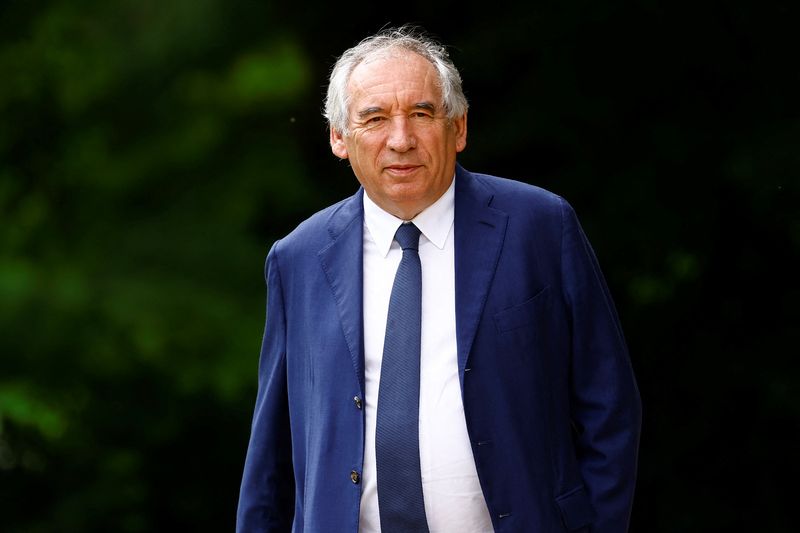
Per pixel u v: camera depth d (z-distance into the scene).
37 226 17.09
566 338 5.73
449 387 5.55
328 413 5.70
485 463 5.47
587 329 5.73
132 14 17.11
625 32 13.54
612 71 13.62
